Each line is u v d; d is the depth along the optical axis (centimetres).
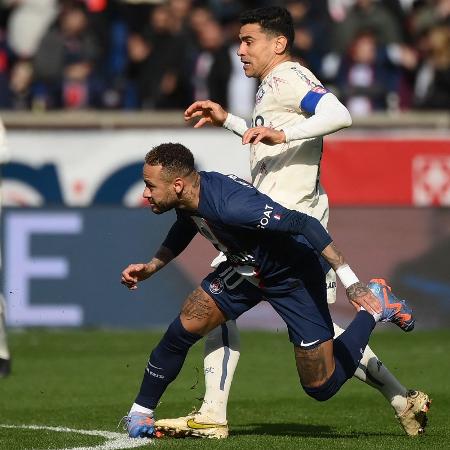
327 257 1956
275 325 4050
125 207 4116
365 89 4975
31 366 3350
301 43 4984
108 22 5322
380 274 4103
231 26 5322
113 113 4731
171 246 2162
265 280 2042
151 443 2078
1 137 3050
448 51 5162
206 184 1989
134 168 4706
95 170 4706
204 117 2291
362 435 2217
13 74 5328
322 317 2048
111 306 4112
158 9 5138
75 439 2153
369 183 4612
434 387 2903
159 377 2128
